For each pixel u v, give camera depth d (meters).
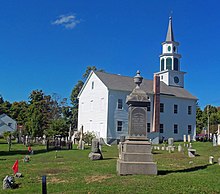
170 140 37.19
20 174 14.91
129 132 15.23
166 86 62.28
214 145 36.41
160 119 55.84
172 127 57.19
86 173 15.39
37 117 49.28
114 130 50.50
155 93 55.59
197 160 21.95
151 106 55.19
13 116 91.00
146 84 57.94
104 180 13.21
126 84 54.22
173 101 58.16
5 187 12.23
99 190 11.12
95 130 52.81
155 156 25.33
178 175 14.24
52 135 46.03
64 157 25.61
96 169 16.70
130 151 14.84
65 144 42.16
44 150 35.31
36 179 14.15
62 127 46.91
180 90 62.84
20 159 24.55
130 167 14.57
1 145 45.97
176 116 58.03
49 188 11.97
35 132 48.53
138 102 15.39
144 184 11.95
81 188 11.75
